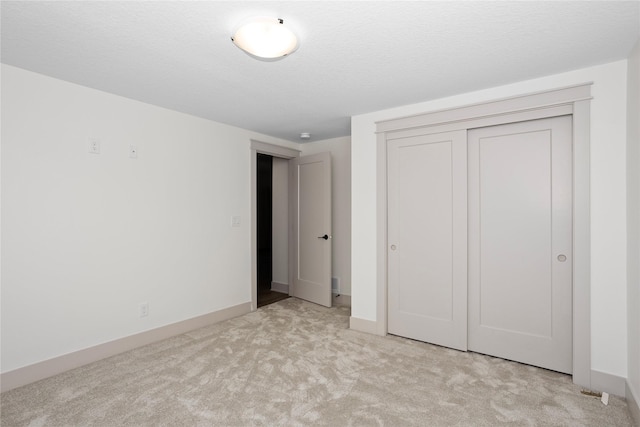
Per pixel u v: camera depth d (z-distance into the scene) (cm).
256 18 159
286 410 193
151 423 181
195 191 333
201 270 339
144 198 291
